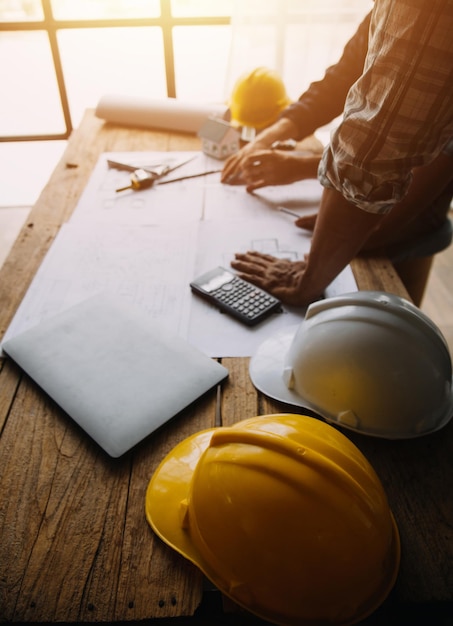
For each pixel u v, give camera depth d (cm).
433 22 45
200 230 97
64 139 222
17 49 273
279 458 43
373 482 45
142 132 139
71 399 61
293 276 81
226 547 43
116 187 112
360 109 54
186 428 59
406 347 54
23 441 58
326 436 47
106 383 63
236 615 45
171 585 45
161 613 43
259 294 78
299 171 112
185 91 218
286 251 91
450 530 50
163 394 62
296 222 98
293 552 41
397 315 55
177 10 183
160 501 51
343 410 57
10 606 44
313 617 43
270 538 41
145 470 54
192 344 71
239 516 42
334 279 80
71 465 55
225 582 44
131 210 104
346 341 55
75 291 81
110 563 47
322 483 41
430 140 52
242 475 43
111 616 43
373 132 52
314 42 166
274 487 42
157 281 83
